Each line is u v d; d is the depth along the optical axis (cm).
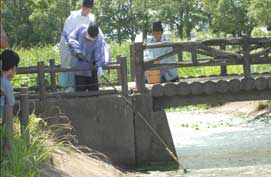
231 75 1540
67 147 1009
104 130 1181
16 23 7125
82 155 1035
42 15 6950
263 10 3450
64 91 1206
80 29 1168
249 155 1322
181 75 2458
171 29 7338
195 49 1245
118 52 2709
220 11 5644
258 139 1582
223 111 2370
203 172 1130
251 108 2223
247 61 1262
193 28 7162
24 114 859
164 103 1267
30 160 788
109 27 8138
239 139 1602
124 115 1188
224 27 5669
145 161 1200
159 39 1371
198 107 2541
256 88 1266
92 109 1178
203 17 7069
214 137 1675
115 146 1184
